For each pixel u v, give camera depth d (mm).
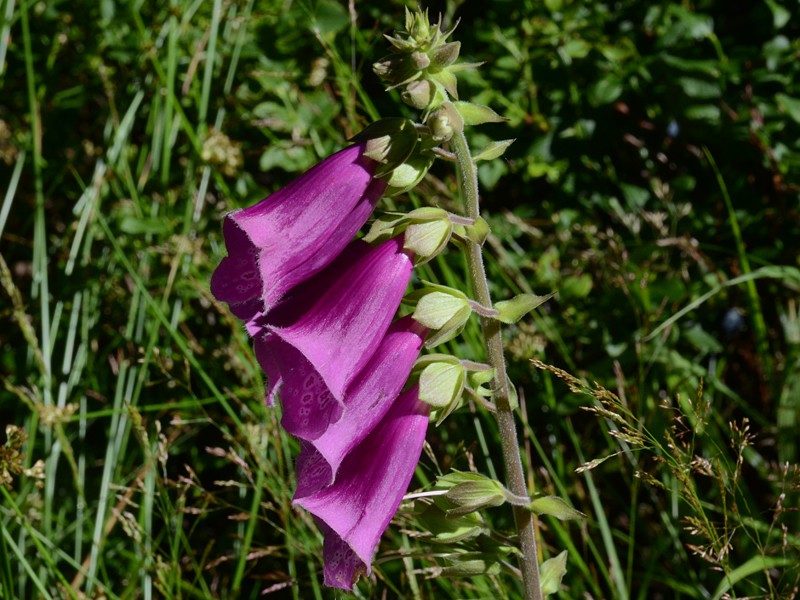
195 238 728
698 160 767
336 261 432
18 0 847
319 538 611
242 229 424
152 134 801
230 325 655
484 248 741
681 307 715
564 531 603
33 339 656
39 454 733
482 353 646
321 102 730
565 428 673
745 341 744
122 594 648
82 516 647
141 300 711
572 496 665
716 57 770
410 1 774
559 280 715
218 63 778
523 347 655
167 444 612
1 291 796
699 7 776
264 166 714
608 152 759
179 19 767
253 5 790
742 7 797
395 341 425
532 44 748
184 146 755
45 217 844
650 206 736
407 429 428
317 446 411
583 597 616
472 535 456
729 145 751
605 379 684
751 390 740
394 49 420
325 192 419
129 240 750
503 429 453
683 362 681
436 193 684
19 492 713
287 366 423
